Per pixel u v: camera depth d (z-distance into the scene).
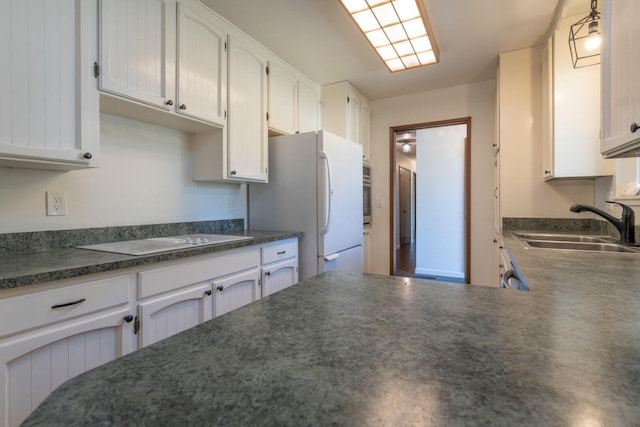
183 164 2.22
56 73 1.30
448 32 2.36
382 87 3.47
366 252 3.78
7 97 1.17
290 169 2.58
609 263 1.23
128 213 1.88
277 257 2.26
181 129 2.16
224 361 0.49
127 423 0.35
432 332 0.60
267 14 2.10
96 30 1.43
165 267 1.48
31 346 1.04
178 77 1.80
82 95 1.38
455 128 4.32
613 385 0.41
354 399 0.39
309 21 2.19
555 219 2.55
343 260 2.71
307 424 0.34
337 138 2.65
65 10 1.33
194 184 2.30
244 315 0.69
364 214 3.70
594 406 0.37
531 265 1.19
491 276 3.35
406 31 2.20
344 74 3.10
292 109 2.89
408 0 1.87
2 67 1.16
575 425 0.34
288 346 0.54
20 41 1.21
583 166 2.10
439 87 3.50
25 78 1.22
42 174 1.52
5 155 1.18
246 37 2.33
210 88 2.02
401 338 0.57
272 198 2.65
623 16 1.07
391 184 3.85
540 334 0.58
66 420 0.35
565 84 2.13
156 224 2.04
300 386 0.42
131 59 1.57
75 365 1.17
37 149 1.25
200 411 0.37
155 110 1.72
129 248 1.54
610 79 1.18
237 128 2.24
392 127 3.81
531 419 0.35
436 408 0.37
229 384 0.42
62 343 1.13
